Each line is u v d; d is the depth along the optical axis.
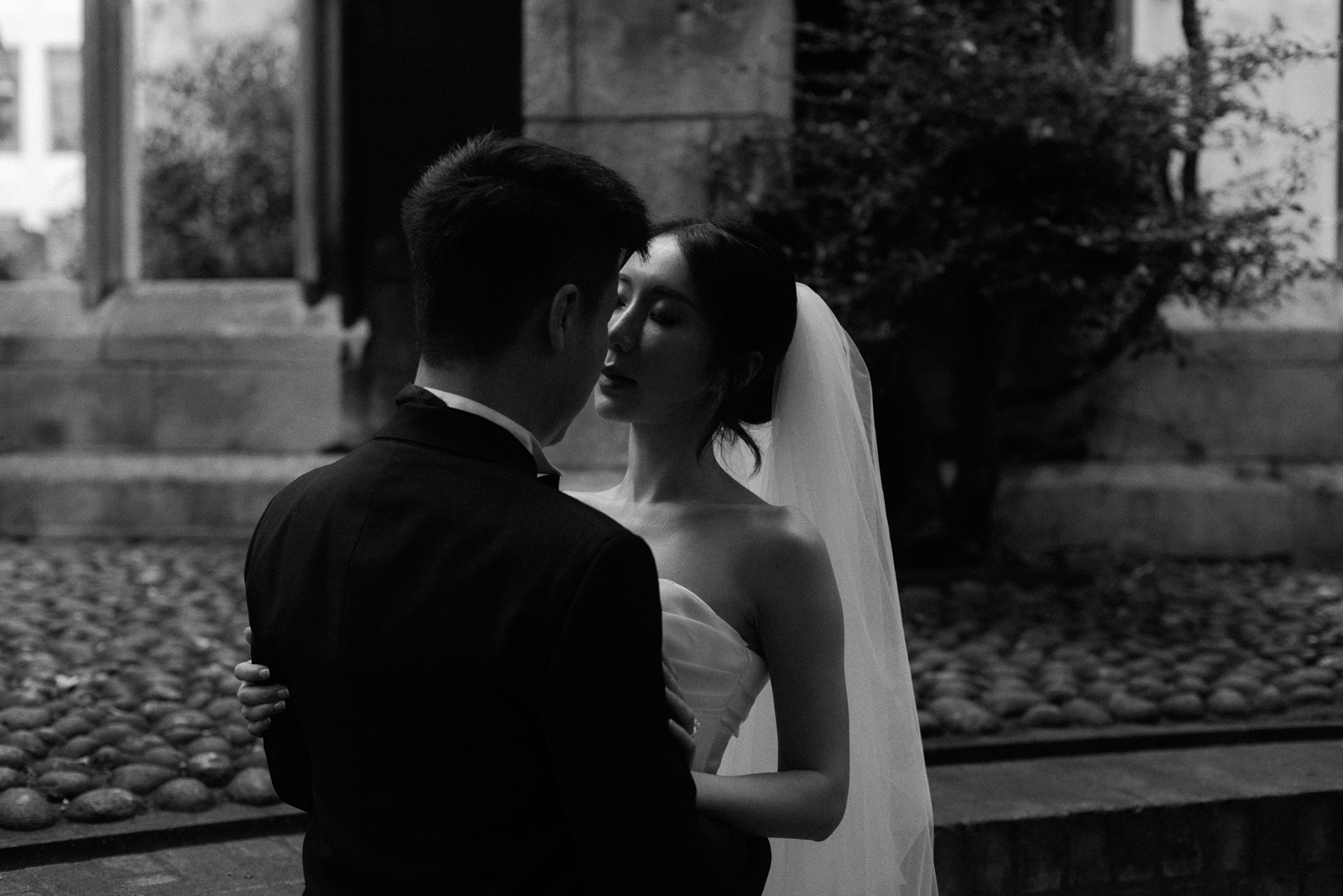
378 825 1.28
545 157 1.34
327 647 1.30
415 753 1.26
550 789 1.27
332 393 7.32
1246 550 6.80
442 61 7.27
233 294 7.53
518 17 7.22
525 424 1.36
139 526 7.24
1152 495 6.80
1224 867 3.19
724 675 1.67
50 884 2.72
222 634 4.87
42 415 7.47
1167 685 4.37
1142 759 3.62
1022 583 5.90
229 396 7.37
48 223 13.59
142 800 3.17
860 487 2.04
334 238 7.36
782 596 1.68
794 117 7.01
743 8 6.16
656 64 6.21
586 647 1.21
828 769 1.65
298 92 7.34
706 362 1.78
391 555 1.29
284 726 1.42
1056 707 4.04
